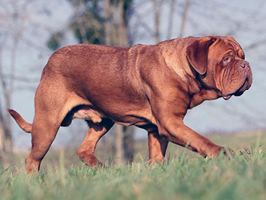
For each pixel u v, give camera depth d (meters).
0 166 6.28
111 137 21.41
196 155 5.88
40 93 7.45
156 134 7.37
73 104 7.46
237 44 6.56
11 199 3.56
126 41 21.81
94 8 23.17
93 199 3.24
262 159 4.96
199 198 2.99
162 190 3.29
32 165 7.51
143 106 7.07
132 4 22.09
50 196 3.63
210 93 6.61
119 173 5.06
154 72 6.62
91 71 7.27
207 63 6.40
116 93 7.17
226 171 3.87
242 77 6.20
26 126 8.05
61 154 4.79
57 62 7.47
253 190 3.16
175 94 6.43
